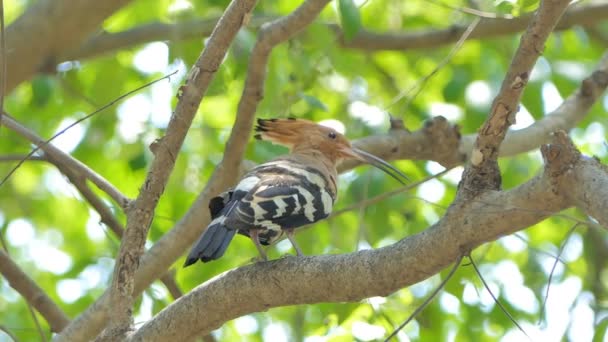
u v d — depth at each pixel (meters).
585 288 12.49
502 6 8.00
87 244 16.02
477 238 5.96
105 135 13.67
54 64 10.51
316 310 13.41
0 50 7.73
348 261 6.27
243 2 6.58
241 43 10.72
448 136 10.48
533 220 5.88
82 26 10.23
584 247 12.94
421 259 6.05
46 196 16.06
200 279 11.70
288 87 11.36
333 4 12.91
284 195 7.28
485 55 14.08
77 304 13.48
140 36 12.38
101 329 8.54
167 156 6.69
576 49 14.46
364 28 13.09
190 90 6.67
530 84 12.73
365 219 12.12
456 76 13.44
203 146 13.34
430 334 11.65
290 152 10.20
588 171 5.66
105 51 12.39
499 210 5.89
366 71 14.20
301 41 11.66
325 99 13.66
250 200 7.08
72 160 8.34
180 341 6.84
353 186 11.97
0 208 15.98
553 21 6.09
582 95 10.52
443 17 14.20
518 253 13.62
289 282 6.44
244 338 14.43
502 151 9.84
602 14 12.63
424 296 12.11
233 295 6.62
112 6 10.23
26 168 15.62
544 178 5.79
